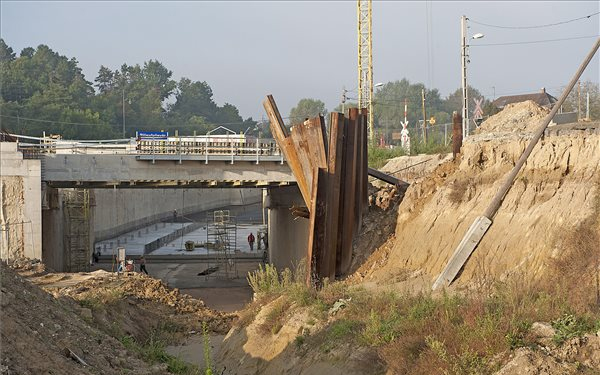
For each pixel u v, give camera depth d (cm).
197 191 13000
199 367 2684
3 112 12719
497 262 2633
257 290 3403
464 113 4050
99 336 2288
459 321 2016
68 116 13625
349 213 3475
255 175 4978
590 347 1675
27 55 18512
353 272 3453
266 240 7112
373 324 2167
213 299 4756
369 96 8131
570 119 3609
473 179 3225
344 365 2112
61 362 1739
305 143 3500
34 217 4509
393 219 3662
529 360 1644
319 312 2575
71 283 3775
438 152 5981
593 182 2547
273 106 3731
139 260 6462
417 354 1919
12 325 1752
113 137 14725
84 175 4759
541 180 2794
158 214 11519
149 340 3192
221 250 7538
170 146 4956
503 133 3334
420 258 3142
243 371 2647
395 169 5328
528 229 2628
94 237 7525
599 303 1950
